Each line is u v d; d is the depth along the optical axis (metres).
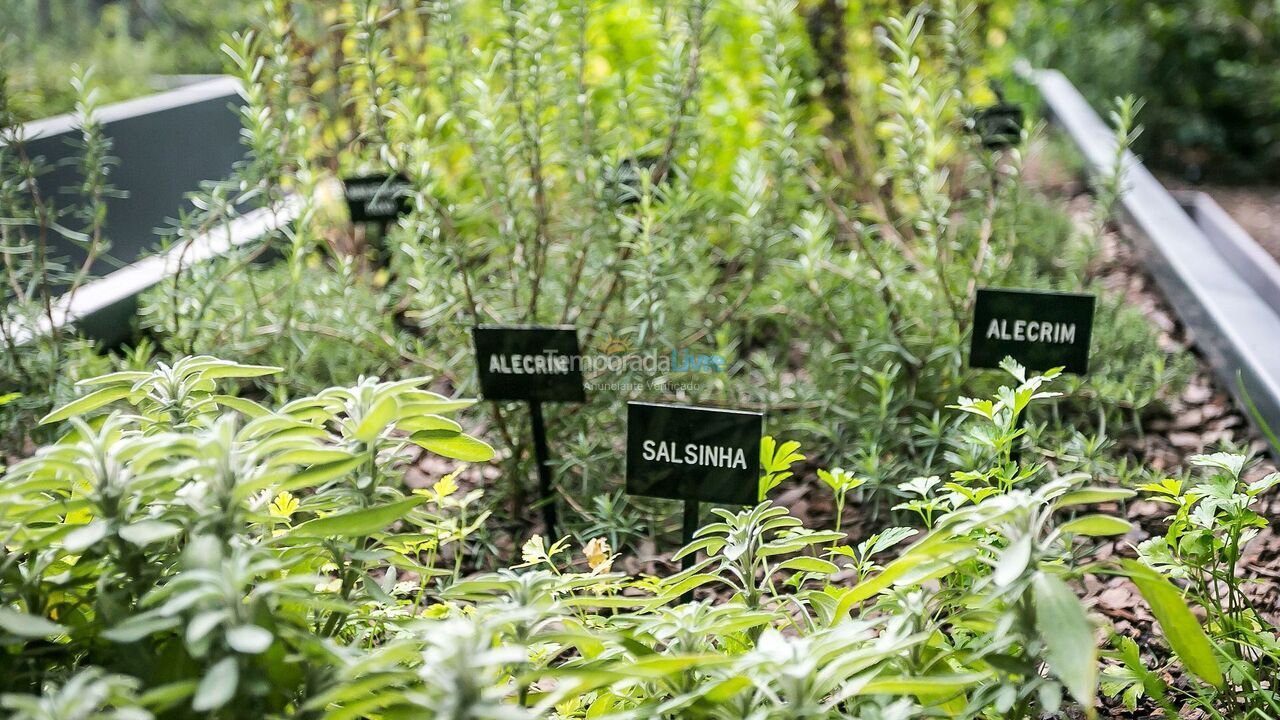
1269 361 2.96
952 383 2.79
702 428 2.03
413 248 2.84
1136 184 4.83
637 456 2.09
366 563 1.58
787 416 2.87
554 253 3.21
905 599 1.47
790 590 2.28
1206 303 3.41
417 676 1.19
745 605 1.61
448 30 2.93
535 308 2.79
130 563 1.35
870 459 2.44
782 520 1.69
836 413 2.90
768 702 1.36
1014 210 3.21
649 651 1.42
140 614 1.25
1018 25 6.70
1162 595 1.37
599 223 2.79
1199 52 8.48
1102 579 2.24
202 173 5.78
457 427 1.63
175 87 7.34
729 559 1.66
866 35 3.82
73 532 1.25
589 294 2.85
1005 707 1.28
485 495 2.72
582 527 2.55
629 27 3.72
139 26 8.45
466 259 2.77
